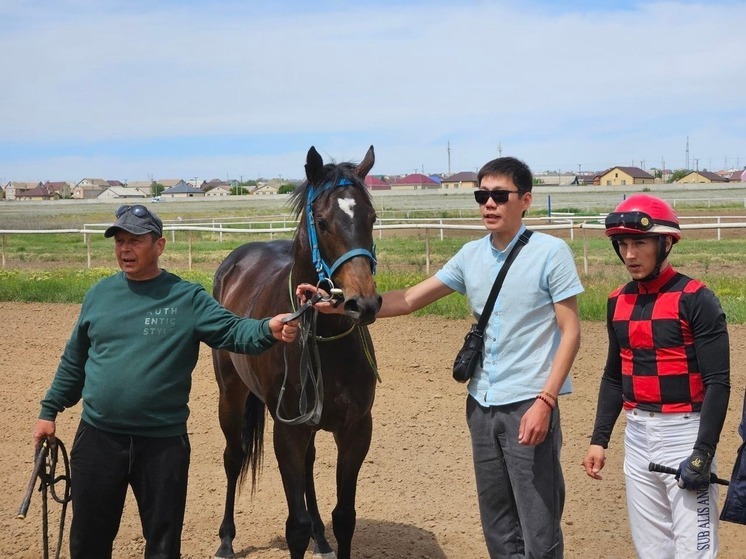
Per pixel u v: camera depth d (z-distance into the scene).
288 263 4.62
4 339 9.48
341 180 3.56
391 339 8.94
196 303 3.22
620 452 5.59
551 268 3.09
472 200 59.44
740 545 4.23
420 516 4.76
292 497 3.72
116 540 4.56
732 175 106.75
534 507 3.10
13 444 6.11
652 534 3.04
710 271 14.88
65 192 137.25
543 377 3.13
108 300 3.20
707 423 2.80
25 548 4.44
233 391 4.79
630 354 3.04
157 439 3.14
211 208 66.69
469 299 3.31
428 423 6.31
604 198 59.66
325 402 3.77
